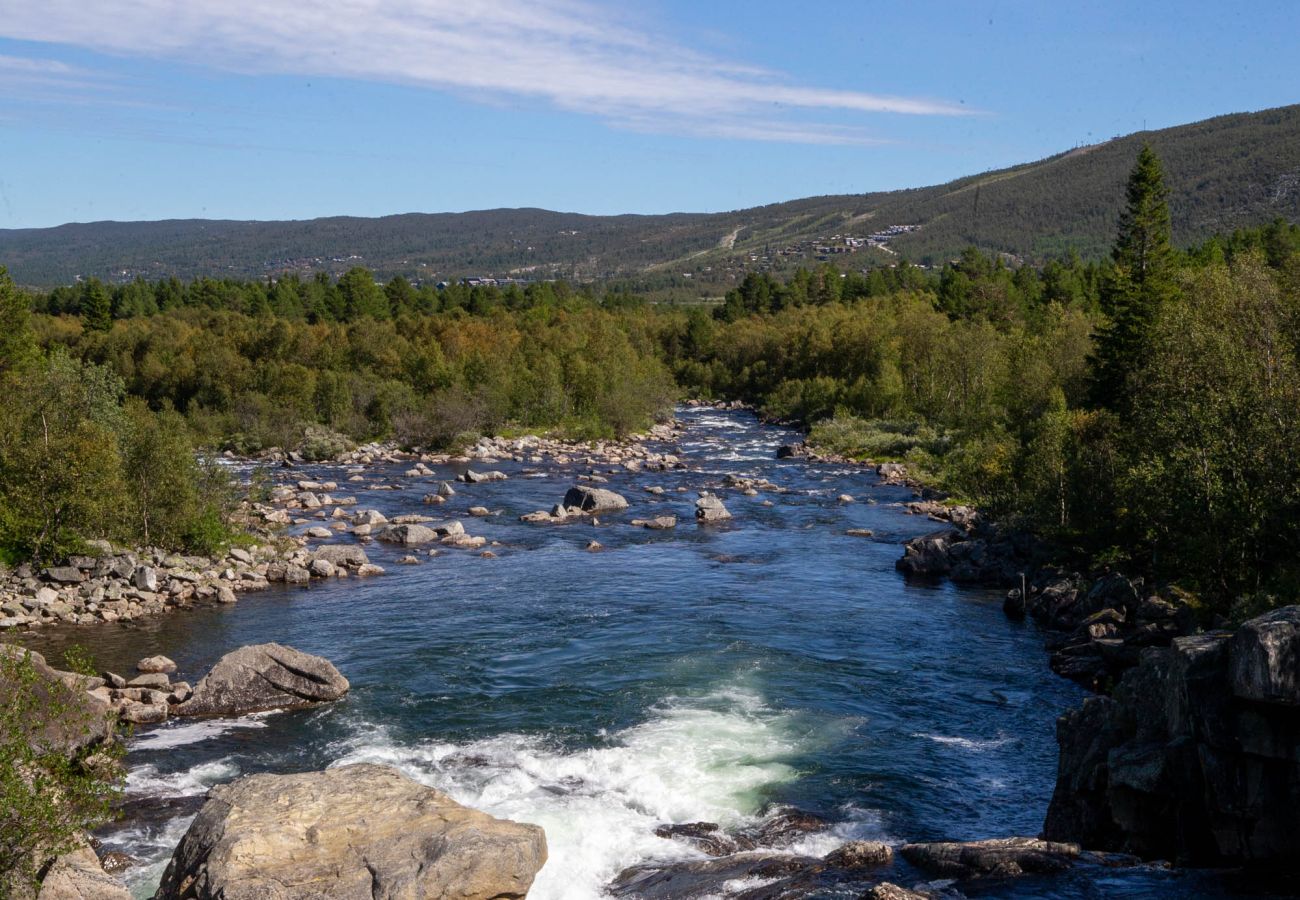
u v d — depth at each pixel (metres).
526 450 113.50
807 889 21.64
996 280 188.50
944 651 41.31
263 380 120.00
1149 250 81.31
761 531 68.00
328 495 79.12
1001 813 26.75
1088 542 52.28
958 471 78.31
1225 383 46.69
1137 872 21.41
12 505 48.16
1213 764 21.39
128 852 23.66
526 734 31.61
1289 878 20.48
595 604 48.09
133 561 49.59
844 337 155.75
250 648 34.88
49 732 24.62
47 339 146.12
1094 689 36.59
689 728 32.25
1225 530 36.84
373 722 32.62
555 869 22.83
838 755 30.30
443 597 49.38
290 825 19.55
